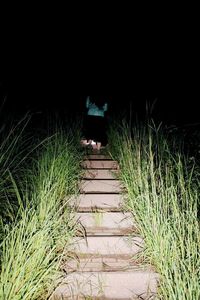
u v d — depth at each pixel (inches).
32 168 140.6
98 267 105.6
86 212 129.1
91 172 163.6
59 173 133.2
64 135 168.2
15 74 265.3
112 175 160.4
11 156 136.5
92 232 122.5
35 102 263.0
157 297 94.3
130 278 100.7
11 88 254.7
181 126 193.9
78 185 146.9
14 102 243.3
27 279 87.1
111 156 176.4
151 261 105.1
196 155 159.3
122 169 151.8
